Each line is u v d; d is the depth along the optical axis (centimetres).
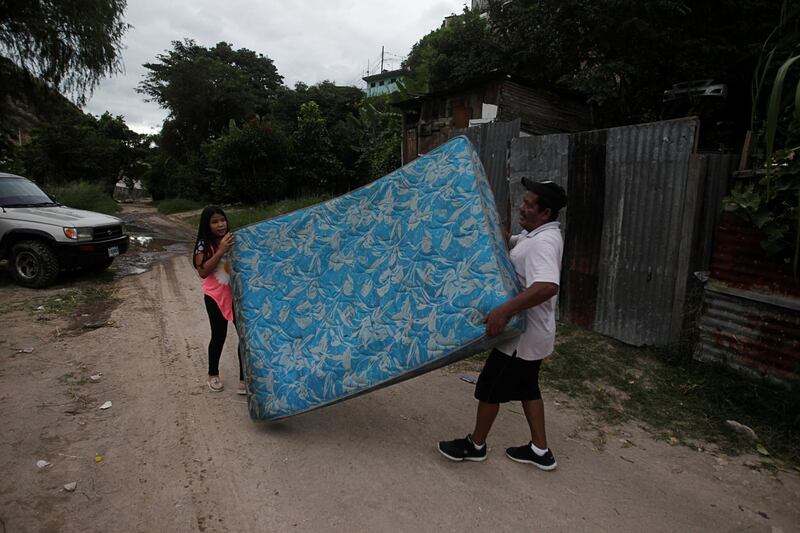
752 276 361
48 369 405
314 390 294
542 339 258
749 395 345
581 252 503
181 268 905
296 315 319
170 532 224
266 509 242
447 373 427
